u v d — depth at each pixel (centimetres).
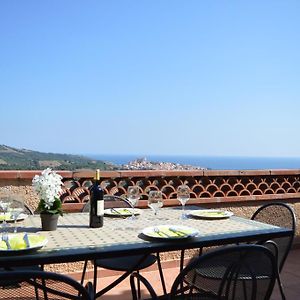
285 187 498
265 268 186
